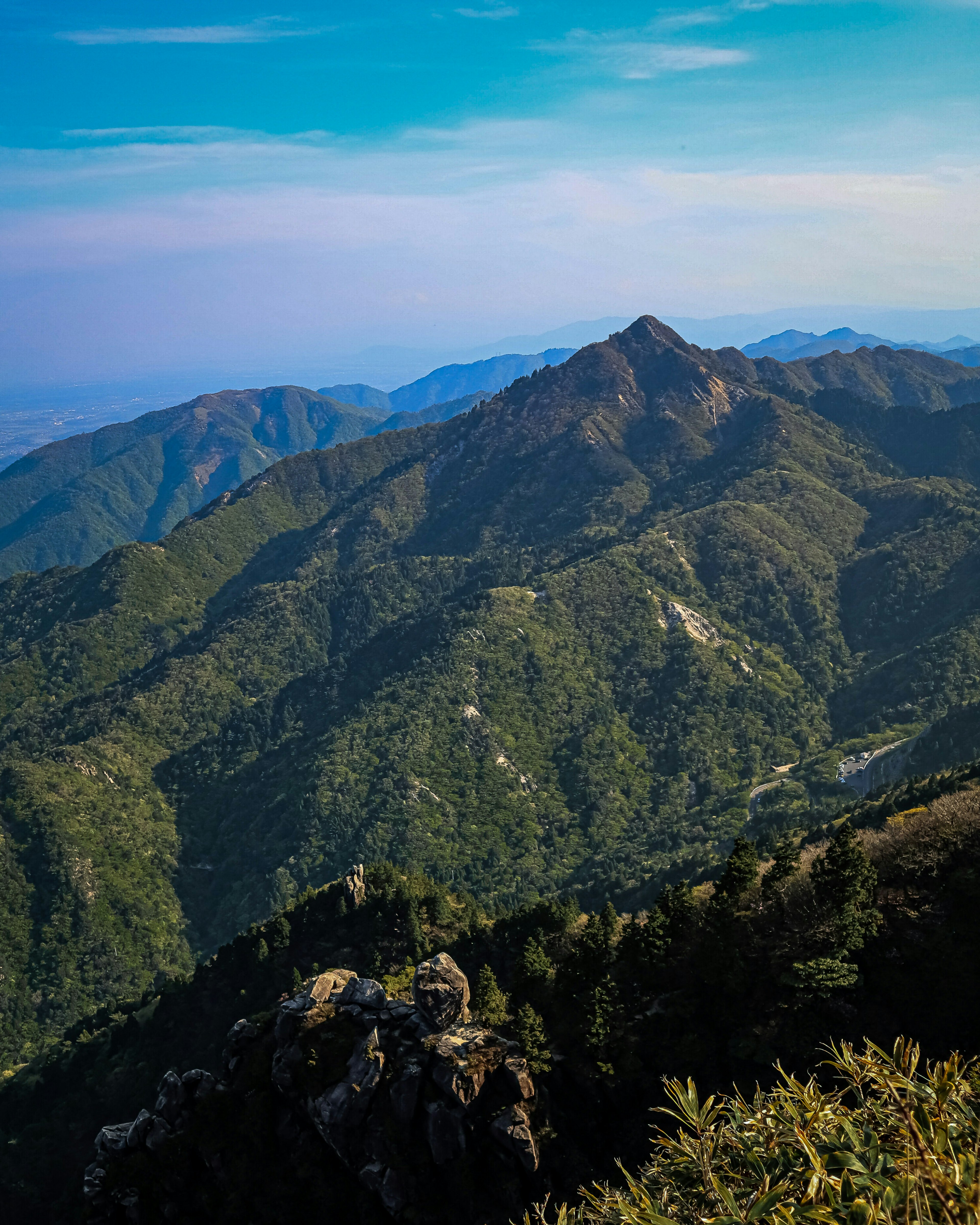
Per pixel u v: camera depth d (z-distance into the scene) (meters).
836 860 52.28
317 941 98.06
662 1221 12.47
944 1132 11.95
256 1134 56.59
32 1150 95.06
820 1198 11.94
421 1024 55.31
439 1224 47.97
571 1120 50.34
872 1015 49.00
